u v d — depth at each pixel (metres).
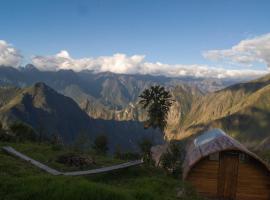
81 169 41.69
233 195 37.78
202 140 48.12
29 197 22.84
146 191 28.20
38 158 45.97
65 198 22.98
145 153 63.09
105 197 23.88
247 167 37.72
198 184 38.12
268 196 37.44
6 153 45.66
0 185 24.45
